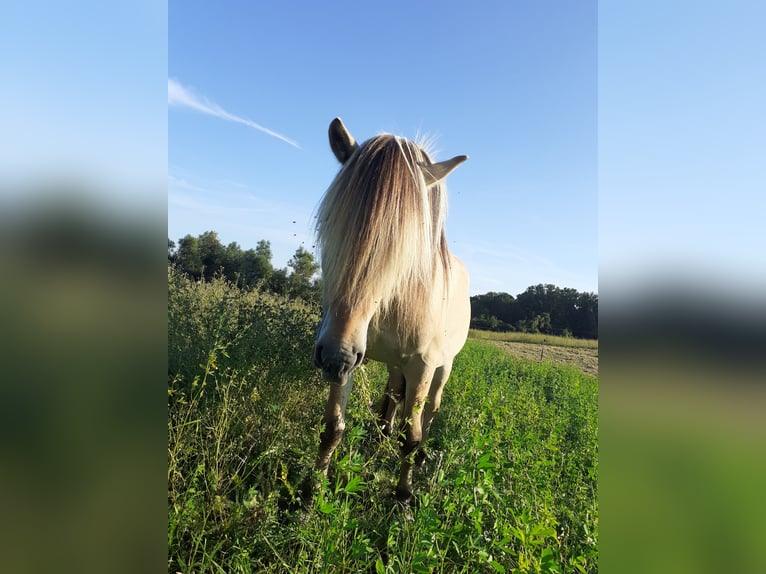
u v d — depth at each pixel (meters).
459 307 3.62
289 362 3.73
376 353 2.87
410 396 2.92
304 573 1.90
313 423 3.25
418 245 2.25
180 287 4.21
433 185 2.45
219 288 5.27
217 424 2.63
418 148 2.53
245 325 3.76
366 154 2.25
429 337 2.75
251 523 2.11
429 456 3.44
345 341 2.05
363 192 2.13
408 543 2.13
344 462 2.29
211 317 3.68
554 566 1.92
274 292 6.06
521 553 2.01
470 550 2.17
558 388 8.03
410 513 2.69
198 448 2.62
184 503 2.07
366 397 3.03
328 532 2.01
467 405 4.52
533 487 2.67
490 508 2.48
